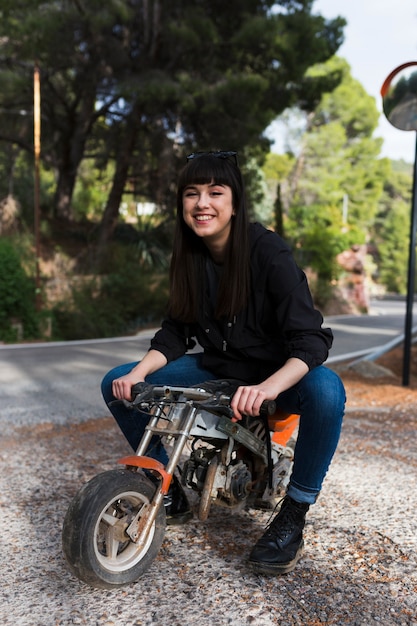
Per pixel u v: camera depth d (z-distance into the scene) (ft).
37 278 54.60
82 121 78.54
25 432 16.58
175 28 61.77
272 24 64.03
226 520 9.78
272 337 8.38
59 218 88.07
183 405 7.61
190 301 8.61
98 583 7.13
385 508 10.28
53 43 62.18
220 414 7.87
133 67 68.13
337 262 114.42
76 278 64.39
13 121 81.41
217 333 8.52
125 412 8.89
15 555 8.61
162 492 7.52
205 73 68.18
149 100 63.31
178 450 7.48
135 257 72.28
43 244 76.07
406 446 14.51
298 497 8.05
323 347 7.79
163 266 73.36
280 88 73.31
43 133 82.89
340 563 8.29
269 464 8.19
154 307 66.33
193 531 9.33
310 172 171.83
